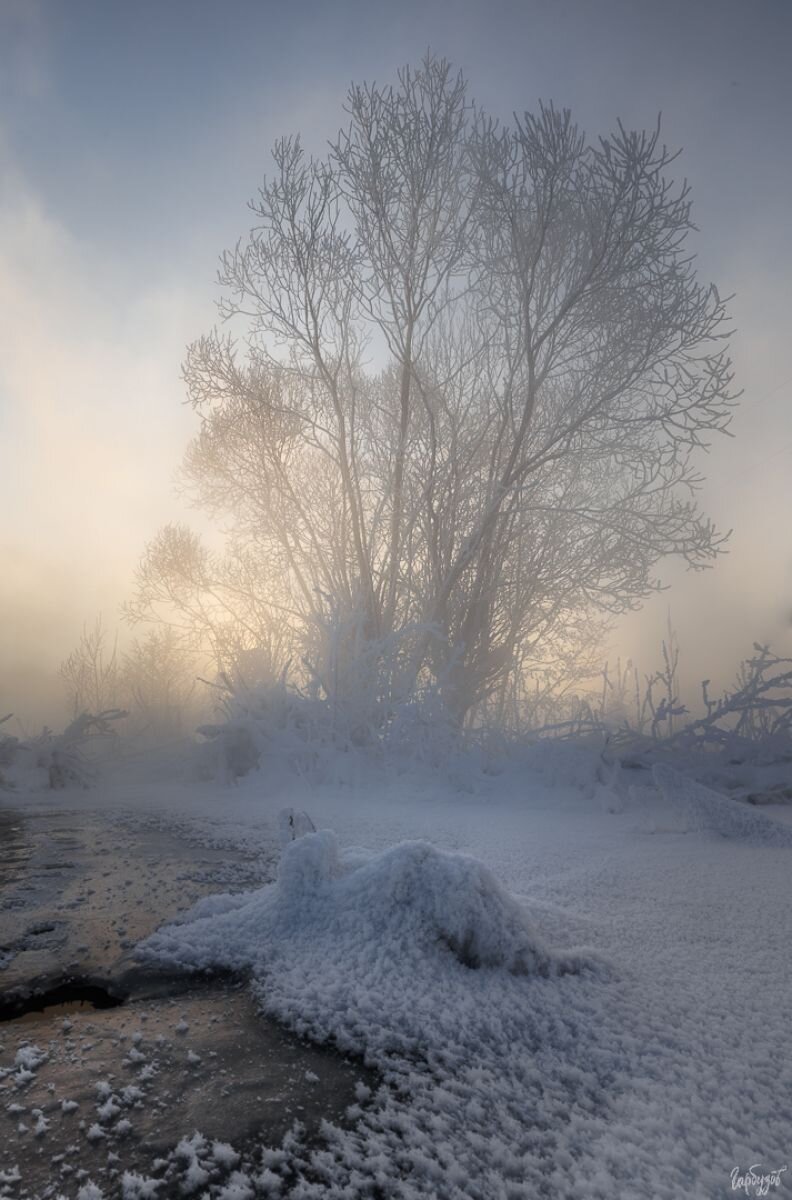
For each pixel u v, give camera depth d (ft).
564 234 36.04
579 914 11.53
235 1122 6.00
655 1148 5.63
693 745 31.37
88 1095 6.41
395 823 22.17
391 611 37.83
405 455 41.29
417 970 8.68
